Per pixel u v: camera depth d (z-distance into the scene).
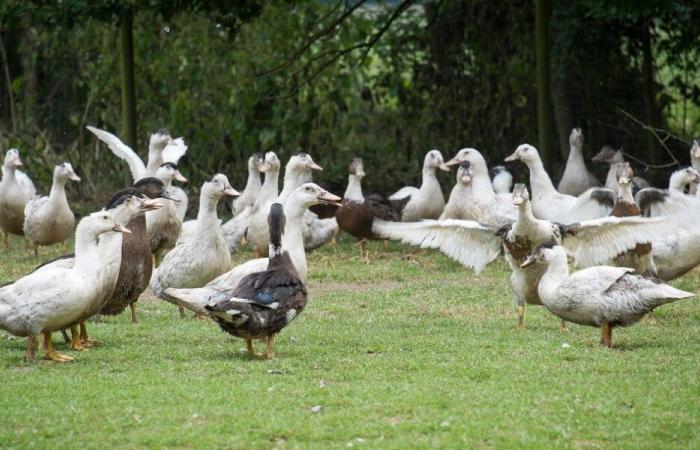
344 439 7.72
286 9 23.72
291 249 11.78
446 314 13.15
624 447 7.59
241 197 20.39
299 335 11.67
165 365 9.98
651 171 23.39
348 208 17.83
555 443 7.66
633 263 13.32
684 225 12.34
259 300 9.86
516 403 8.62
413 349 10.86
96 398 8.71
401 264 17.52
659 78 23.98
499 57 23.94
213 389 8.99
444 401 8.65
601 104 23.52
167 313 13.18
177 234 15.64
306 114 23.03
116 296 11.73
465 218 17.75
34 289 9.82
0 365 9.97
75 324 10.46
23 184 19.78
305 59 24.08
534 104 23.83
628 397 8.84
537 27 20.69
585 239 12.61
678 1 21.19
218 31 24.22
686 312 13.24
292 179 16.86
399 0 27.31
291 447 7.54
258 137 23.28
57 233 17.72
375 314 13.17
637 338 11.57
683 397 8.86
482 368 9.83
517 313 12.93
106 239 10.91
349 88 23.80
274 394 8.84
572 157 21.20
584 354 10.52
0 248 19.58
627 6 19.20
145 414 8.28
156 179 13.55
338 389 9.02
